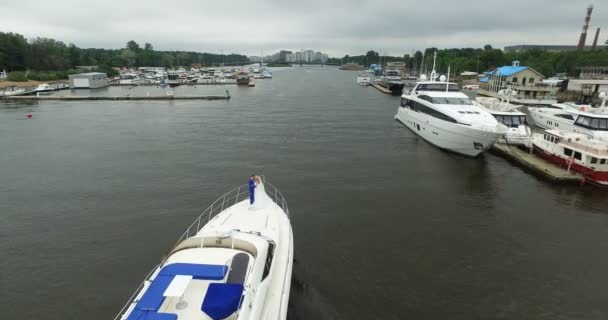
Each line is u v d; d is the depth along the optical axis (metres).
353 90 113.50
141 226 19.92
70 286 14.91
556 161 30.03
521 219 21.48
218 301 8.44
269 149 37.22
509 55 146.38
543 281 15.73
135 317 7.91
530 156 32.94
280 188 25.84
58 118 56.94
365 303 14.13
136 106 72.44
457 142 34.41
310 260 16.84
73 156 34.06
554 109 51.41
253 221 13.88
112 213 21.56
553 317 13.70
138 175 28.45
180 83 131.88
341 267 16.38
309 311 13.55
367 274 15.91
